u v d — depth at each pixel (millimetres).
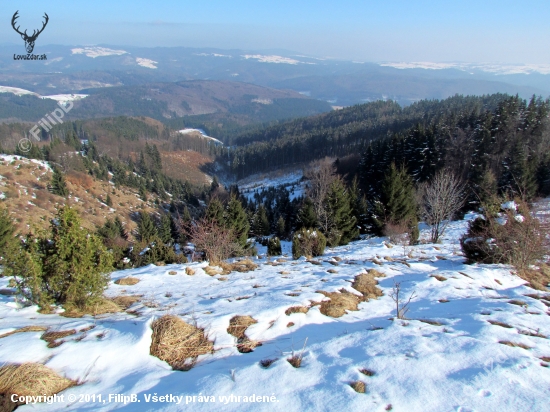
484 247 8875
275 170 96438
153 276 7984
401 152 40562
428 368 3223
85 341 3711
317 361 3480
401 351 3604
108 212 46344
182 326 4137
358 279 7184
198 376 3225
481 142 35531
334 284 6781
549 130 39500
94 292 5211
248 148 117562
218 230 14586
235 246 14469
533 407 2643
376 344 3844
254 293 6301
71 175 50094
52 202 40719
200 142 138500
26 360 3250
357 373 3146
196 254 15094
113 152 105562
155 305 5617
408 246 13781
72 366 3295
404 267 8789
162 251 14445
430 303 5898
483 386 2912
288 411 2637
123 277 8023
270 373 3176
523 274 7723
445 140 38750
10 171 42781
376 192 36750
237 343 4070
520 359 3326
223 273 8648
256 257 13398
